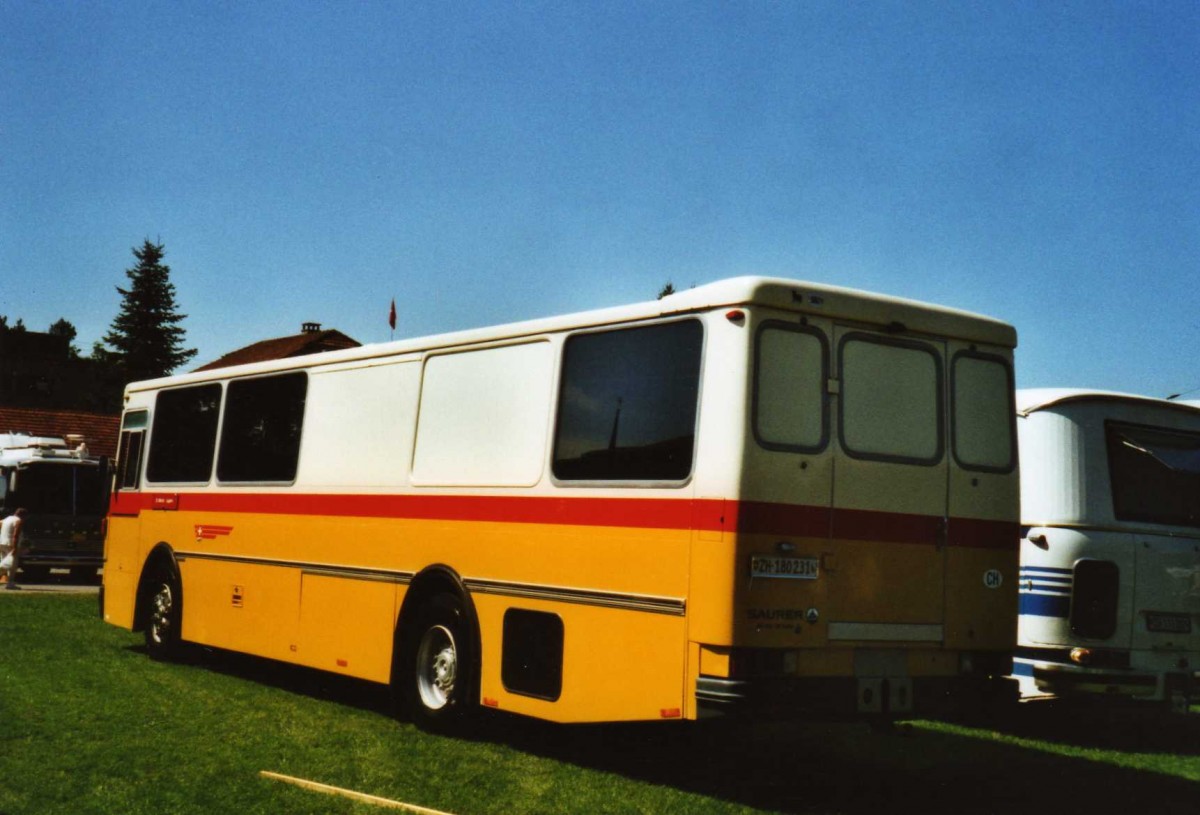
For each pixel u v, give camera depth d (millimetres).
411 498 10133
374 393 10828
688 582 7500
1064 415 10727
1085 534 10516
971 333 8523
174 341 79188
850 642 7668
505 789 7602
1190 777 9164
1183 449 11273
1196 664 10852
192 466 13461
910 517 8039
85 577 30453
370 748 8727
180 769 7754
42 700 10219
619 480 8133
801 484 7578
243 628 12164
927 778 8703
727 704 7168
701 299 7793
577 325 8750
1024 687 10539
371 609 10422
